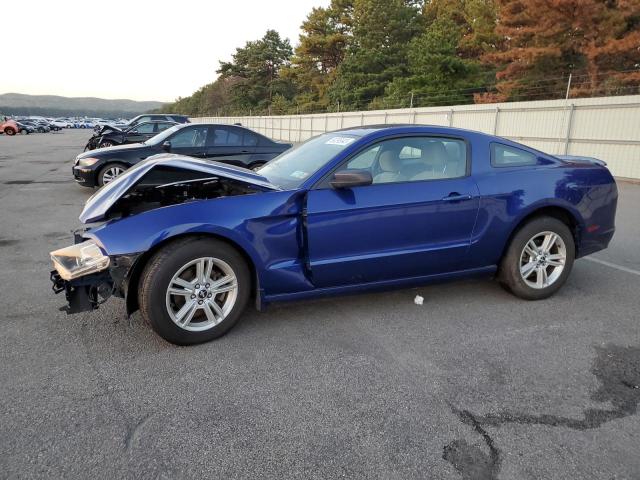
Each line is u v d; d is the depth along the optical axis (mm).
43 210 8578
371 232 3746
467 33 35219
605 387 2973
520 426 2592
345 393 2887
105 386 2938
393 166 3963
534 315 4055
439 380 3039
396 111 24250
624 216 8570
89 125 82375
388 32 39594
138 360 3256
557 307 4230
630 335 3688
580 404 2795
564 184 4305
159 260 3258
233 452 2375
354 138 4008
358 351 3414
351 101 39406
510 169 4223
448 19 33562
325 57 52219
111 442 2434
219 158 9633
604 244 4617
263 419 2635
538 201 4184
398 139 3990
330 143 4215
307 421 2621
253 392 2893
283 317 3979
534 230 4227
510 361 3287
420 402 2801
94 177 9523
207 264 3414
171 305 3363
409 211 3816
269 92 68562
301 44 52219
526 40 24781
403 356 3348
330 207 3621
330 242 3652
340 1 49219
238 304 3561
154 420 2615
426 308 4195
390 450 2398
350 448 2408
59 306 4156
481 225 4070
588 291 4629
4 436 2463
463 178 4055
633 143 14156
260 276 3557
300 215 3619
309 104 48156
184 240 3342
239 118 51250
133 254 3213
